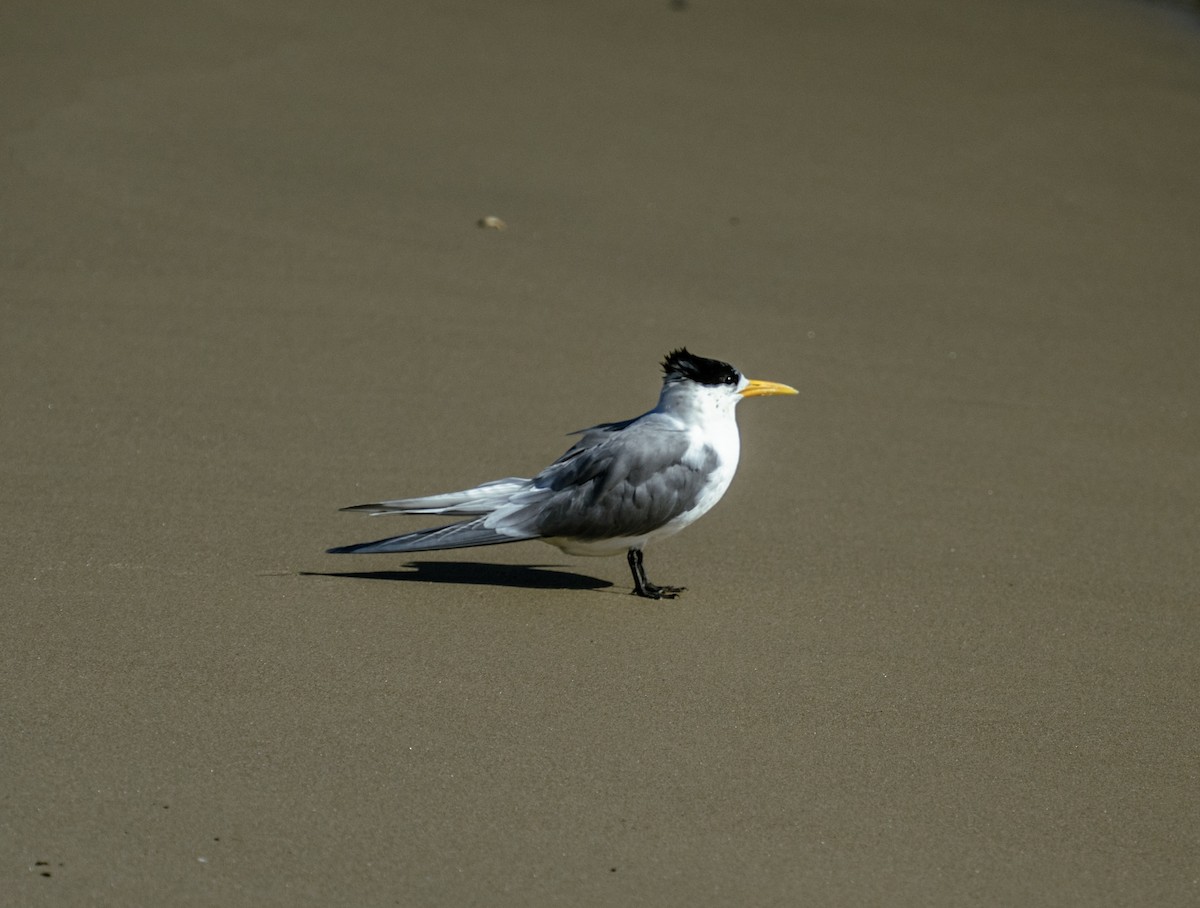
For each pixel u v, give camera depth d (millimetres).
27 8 23453
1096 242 18391
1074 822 7438
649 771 7676
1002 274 17266
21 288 14648
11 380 12734
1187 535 11422
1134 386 14523
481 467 11789
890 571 10547
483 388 13367
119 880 6496
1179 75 24703
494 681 8570
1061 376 14648
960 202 19328
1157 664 9289
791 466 12422
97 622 8930
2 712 7801
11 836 6734
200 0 24734
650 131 20984
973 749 8109
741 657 9102
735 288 16250
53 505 10586
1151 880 6988
